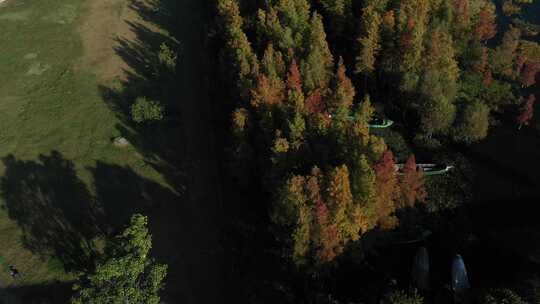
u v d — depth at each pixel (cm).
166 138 13000
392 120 12681
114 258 7475
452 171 11481
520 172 11419
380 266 9475
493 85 13138
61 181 12088
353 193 9088
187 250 10269
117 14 18425
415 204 10700
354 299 8819
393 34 12988
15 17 18538
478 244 9962
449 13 13538
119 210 11238
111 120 13750
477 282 9250
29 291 9825
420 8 13438
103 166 12394
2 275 10162
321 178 9019
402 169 10662
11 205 11612
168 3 18938
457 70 12594
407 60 12412
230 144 11925
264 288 9300
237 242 10275
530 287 8256
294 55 12531
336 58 14238
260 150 10862
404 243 9881
